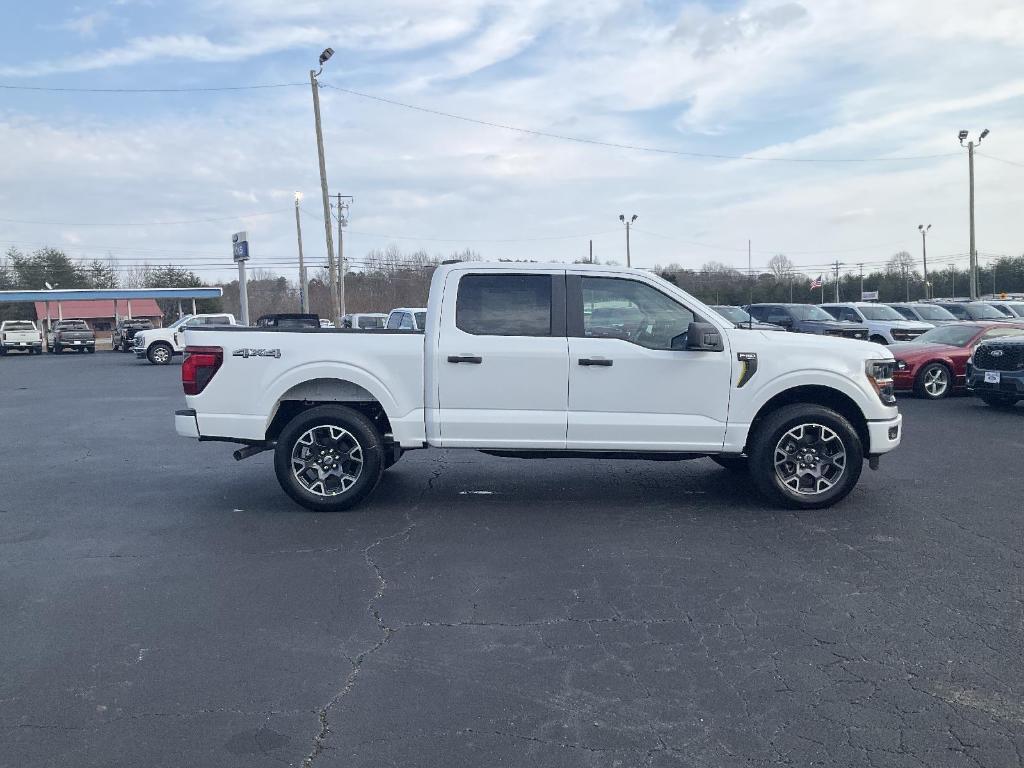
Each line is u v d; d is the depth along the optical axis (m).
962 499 7.20
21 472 8.88
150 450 10.38
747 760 3.15
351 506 6.88
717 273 69.81
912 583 5.07
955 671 3.88
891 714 3.49
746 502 7.14
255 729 3.40
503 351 6.62
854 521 6.49
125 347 44.03
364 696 3.68
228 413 6.79
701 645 4.19
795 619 4.52
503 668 3.94
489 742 3.29
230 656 4.10
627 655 4.07
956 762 3.13
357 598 4.88
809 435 6.82
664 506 7.01
